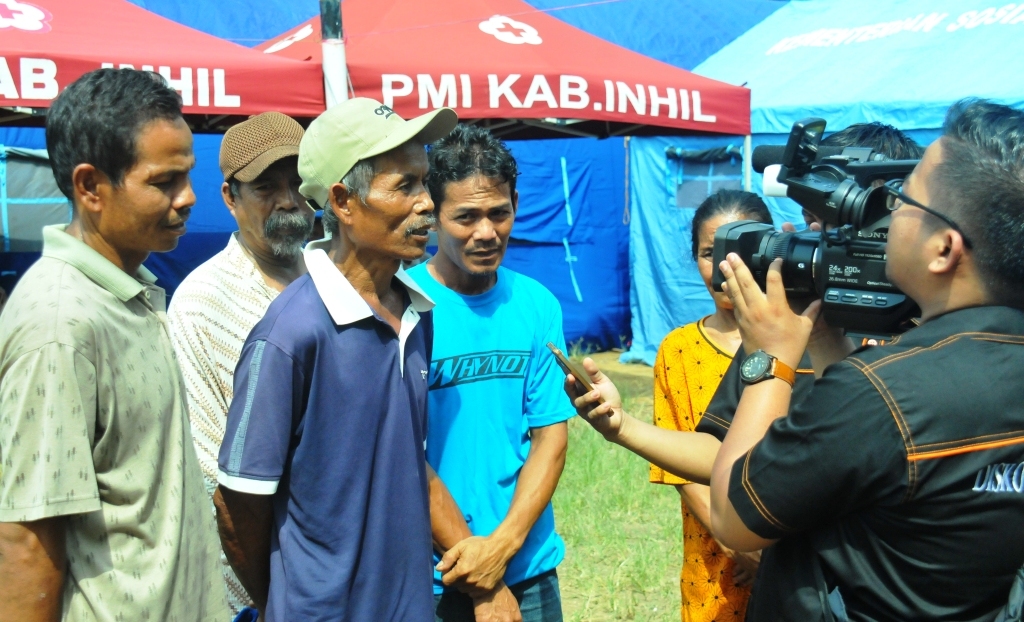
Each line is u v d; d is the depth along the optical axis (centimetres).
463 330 264
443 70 530
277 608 212
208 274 298
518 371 270
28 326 183
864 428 152
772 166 215
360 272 221
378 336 218
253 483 204
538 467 270
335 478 210
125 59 449
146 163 196
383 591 216
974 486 150
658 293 1008
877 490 154
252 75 477
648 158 1004
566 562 507
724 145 952
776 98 974
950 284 160
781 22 1197
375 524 214
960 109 163
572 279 1049
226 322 289
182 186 205
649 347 1012
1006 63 862
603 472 629
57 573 182
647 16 1234
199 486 218
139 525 196
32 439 180
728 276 188
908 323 177
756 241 192
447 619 263
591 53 608
